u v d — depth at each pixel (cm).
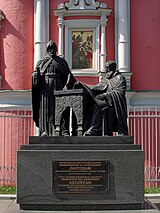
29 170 959
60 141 980
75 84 1036
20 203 955
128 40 2069
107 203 957
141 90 2027
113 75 1075
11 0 2106
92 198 956
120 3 2053
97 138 981
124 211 945
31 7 2105
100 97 1045
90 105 1042
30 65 2098
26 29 2103
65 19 2052
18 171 959
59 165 957
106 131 1032
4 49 2111
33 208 959
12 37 2102
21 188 957
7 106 2052
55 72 1055
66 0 2069
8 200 1380
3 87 2108
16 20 2102
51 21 2083
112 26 2073
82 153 959
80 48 2056
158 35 2084
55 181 956
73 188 956
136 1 2084
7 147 2014
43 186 957
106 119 1035
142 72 2078
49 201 955
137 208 964
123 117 1032
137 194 959
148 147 1919
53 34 2078
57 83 1054
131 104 2034
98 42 2047
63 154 959
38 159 959
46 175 957
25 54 2097
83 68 2056
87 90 1035
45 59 1069
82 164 958
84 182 957
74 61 2062
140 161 962
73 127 1038
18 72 2092
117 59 2062
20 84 2089
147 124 1936
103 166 959
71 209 959
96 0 2056
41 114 1055
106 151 961
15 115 1856
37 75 1047
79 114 1009
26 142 1995
